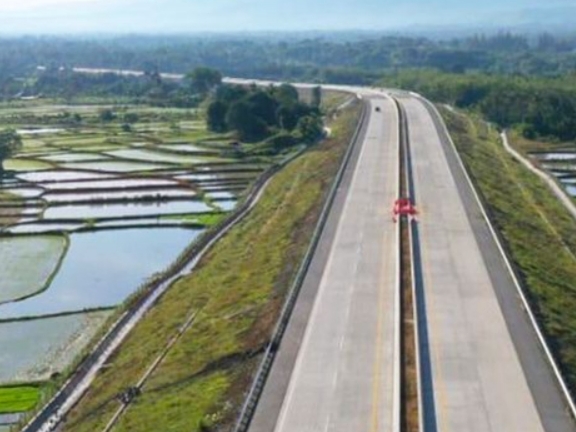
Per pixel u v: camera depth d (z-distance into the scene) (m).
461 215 90.31
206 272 85.75
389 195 100.69
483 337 57.00
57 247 105.62
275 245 86.69
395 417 46.00
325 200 99.19
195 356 59.97
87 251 103.75
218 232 104.31
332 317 61.28
